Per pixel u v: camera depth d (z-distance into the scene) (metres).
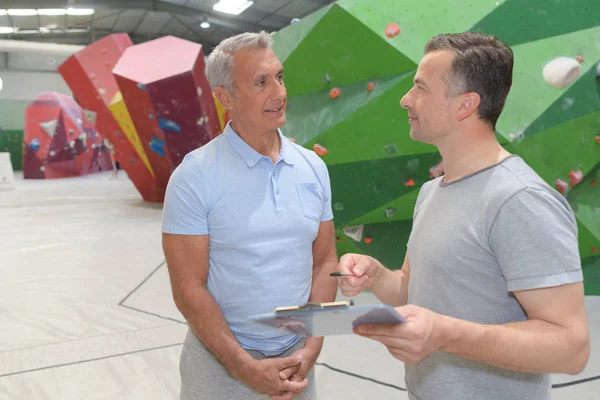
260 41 1.55
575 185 4.02
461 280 1.28
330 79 3.91
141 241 7.00
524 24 3.63
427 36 3.56
